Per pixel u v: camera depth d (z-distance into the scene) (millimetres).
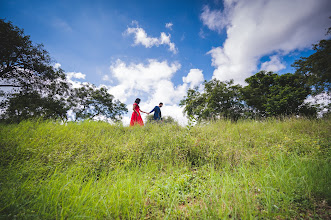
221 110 18125
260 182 2566
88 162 3240
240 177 2828
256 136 5539
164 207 2188
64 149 3650
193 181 2861
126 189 2357
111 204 2035
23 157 3066
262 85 20906
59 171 2764
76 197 2004
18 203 1879
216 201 2117
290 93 16406
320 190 2172
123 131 6469
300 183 2357
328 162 2973
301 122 6660
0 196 1890
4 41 10719
